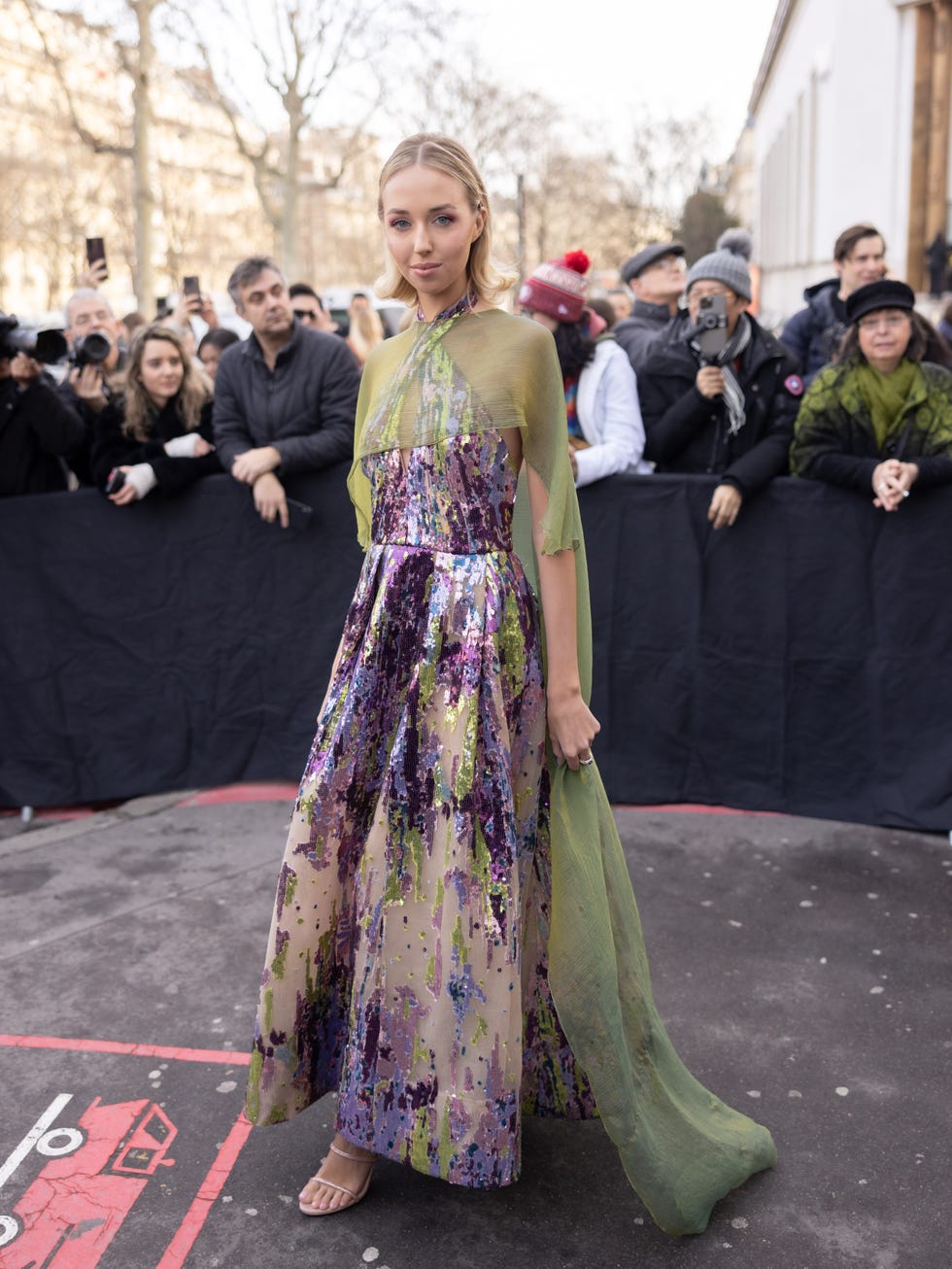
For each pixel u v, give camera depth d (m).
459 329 1.99
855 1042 2.69
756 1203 2.20
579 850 2.01
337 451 4.04
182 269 49.69
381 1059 2.04
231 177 42.03
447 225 1.92
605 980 1.97
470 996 1.97
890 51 17.08
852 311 3.69
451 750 1.97
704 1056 2.64
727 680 3.97
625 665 4.01
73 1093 2.53
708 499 3.89
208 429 4.27
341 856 2.10
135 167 23.58
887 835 3.79
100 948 3.14
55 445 4.15
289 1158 2.33
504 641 2.02
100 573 4.18
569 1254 2.07
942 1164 2.29
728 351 3.89
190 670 4.23
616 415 3.96
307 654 4.20
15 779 4.23
